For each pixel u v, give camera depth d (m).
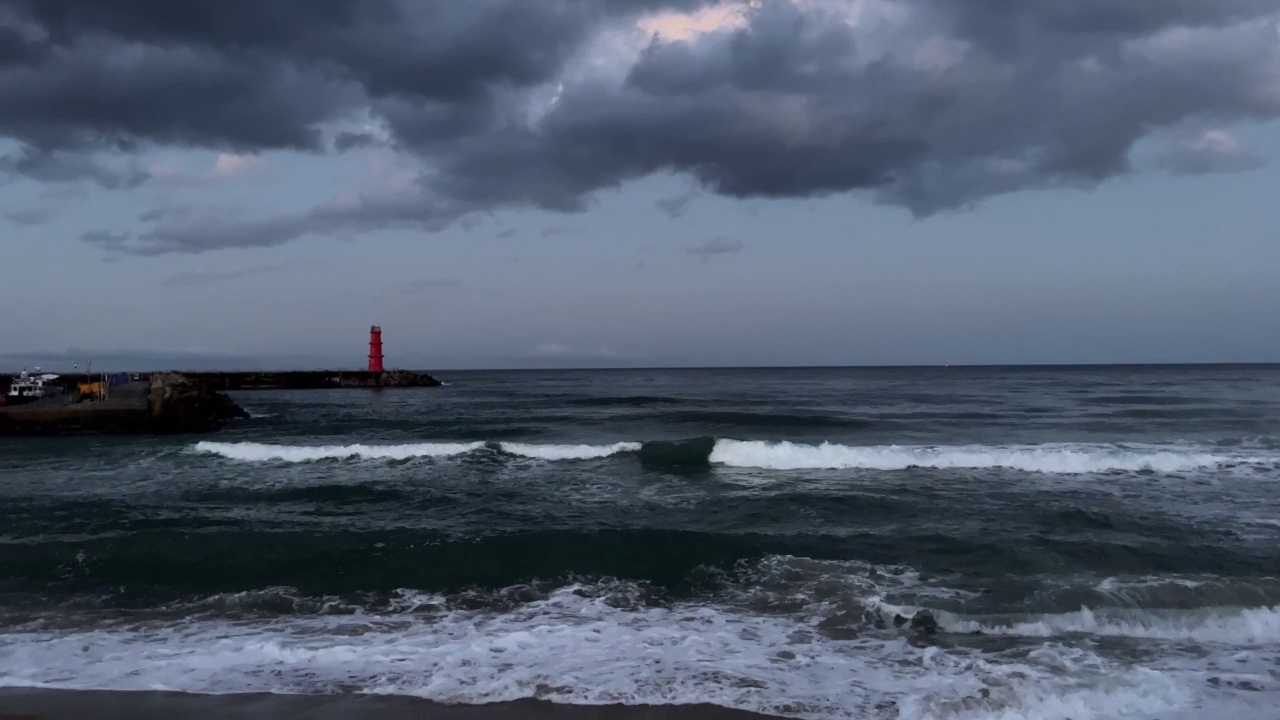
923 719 5.34
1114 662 6.35
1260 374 93.94
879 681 6.02
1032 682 5.95
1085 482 14.28
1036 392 47.84
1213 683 5.91
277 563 9.19
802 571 8.91
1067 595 7.81
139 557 9.33
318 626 7.36
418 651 6.68
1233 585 7.95
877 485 14.22
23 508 12.12
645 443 17.91
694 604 7.98
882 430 23.69
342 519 11.49
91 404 27.52
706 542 9.87
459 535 10.38
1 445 21.95
